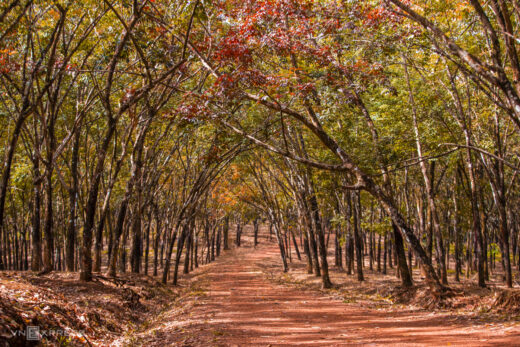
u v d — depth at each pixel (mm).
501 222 18031
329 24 13711
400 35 13484
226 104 14422
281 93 14914
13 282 9930
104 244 59312
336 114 17469
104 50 16188
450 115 19609
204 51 15102
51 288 12672
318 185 25047
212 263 50594
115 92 18297
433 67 17188
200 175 27766
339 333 9250
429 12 13828
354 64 14461
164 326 11102
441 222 31250
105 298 13336
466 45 16562
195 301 16453
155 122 21922
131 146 25969
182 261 52281
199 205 36188
